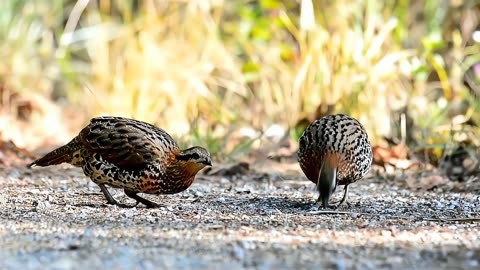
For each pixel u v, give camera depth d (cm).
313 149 1088
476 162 1399
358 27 1638
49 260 773
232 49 1877
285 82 1700
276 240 870
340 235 903
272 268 757
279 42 1788
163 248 826
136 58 1795
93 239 862
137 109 1673
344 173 1083
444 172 1402
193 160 1040
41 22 2016
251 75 1738
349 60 1609
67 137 1748
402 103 1620
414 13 1903
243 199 1155
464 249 846
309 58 1620
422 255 817
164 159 1042
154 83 1727
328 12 1694
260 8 1797
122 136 1041
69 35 1939
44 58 2006
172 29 1873
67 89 2009
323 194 1054
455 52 1755
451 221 1005
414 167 1434
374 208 1095
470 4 1859
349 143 1082
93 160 1058
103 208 1056
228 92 1744
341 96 1588
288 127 1591
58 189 1215
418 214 1057
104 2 2012
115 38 1933
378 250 835
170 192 1057
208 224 955
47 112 1872
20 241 852
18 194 1160
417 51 1741
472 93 1744
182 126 1595
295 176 1389
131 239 863
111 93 1816
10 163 1439
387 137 1521
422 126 1563
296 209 1078
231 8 1948
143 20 1877
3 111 1814
